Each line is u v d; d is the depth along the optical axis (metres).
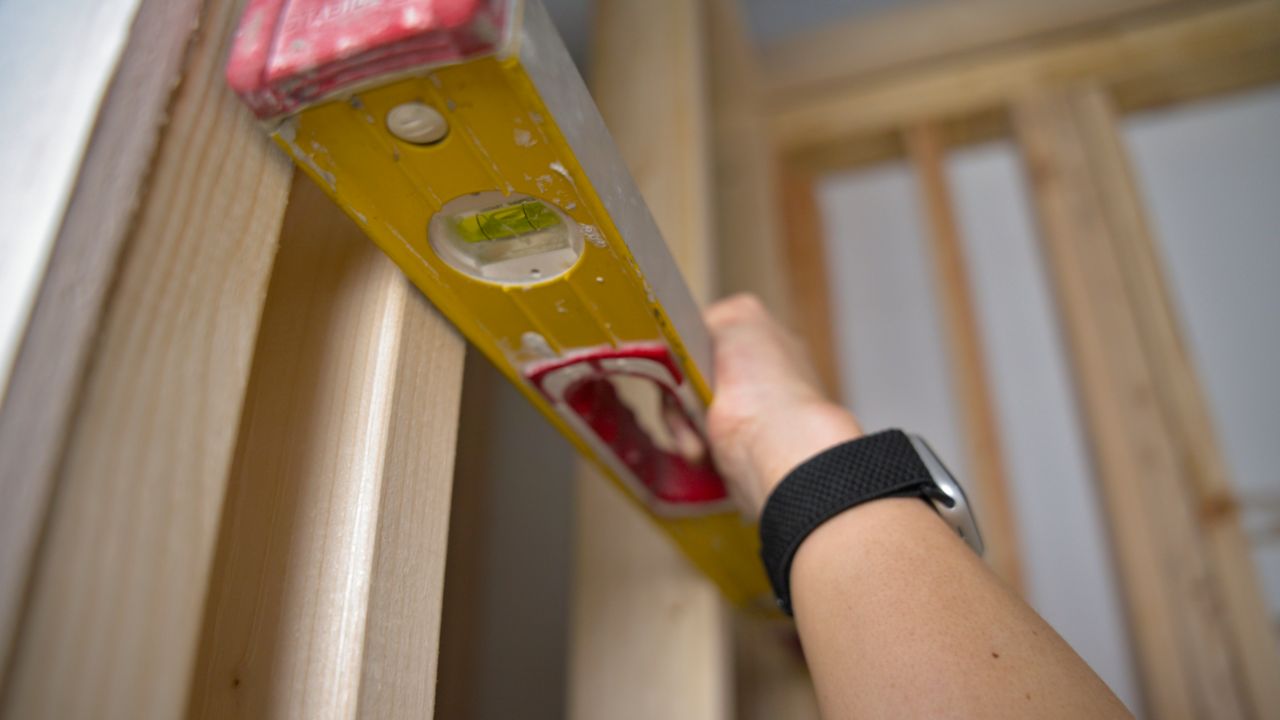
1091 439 1.36
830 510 0.41
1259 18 1.51
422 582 0.34
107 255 0.25
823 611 0.38
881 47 1.69
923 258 1.69
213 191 0.29
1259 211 1.53
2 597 0.21
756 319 0.59
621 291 0.39
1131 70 1.58
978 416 1.36
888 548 0.38
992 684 0.32
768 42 1.74
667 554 0.84
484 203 0.33
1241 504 1.32
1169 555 1.24
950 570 0.36
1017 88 1.63
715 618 0.80
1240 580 1.21
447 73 0.26
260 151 0.31
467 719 1.46
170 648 0.24
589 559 0.86
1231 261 1.52
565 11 1.35
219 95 0.30
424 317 0.37
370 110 0.28
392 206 0.33
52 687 0.22
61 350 0.23
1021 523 1.45
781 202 1.71
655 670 0.80
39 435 0.23
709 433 0.54
